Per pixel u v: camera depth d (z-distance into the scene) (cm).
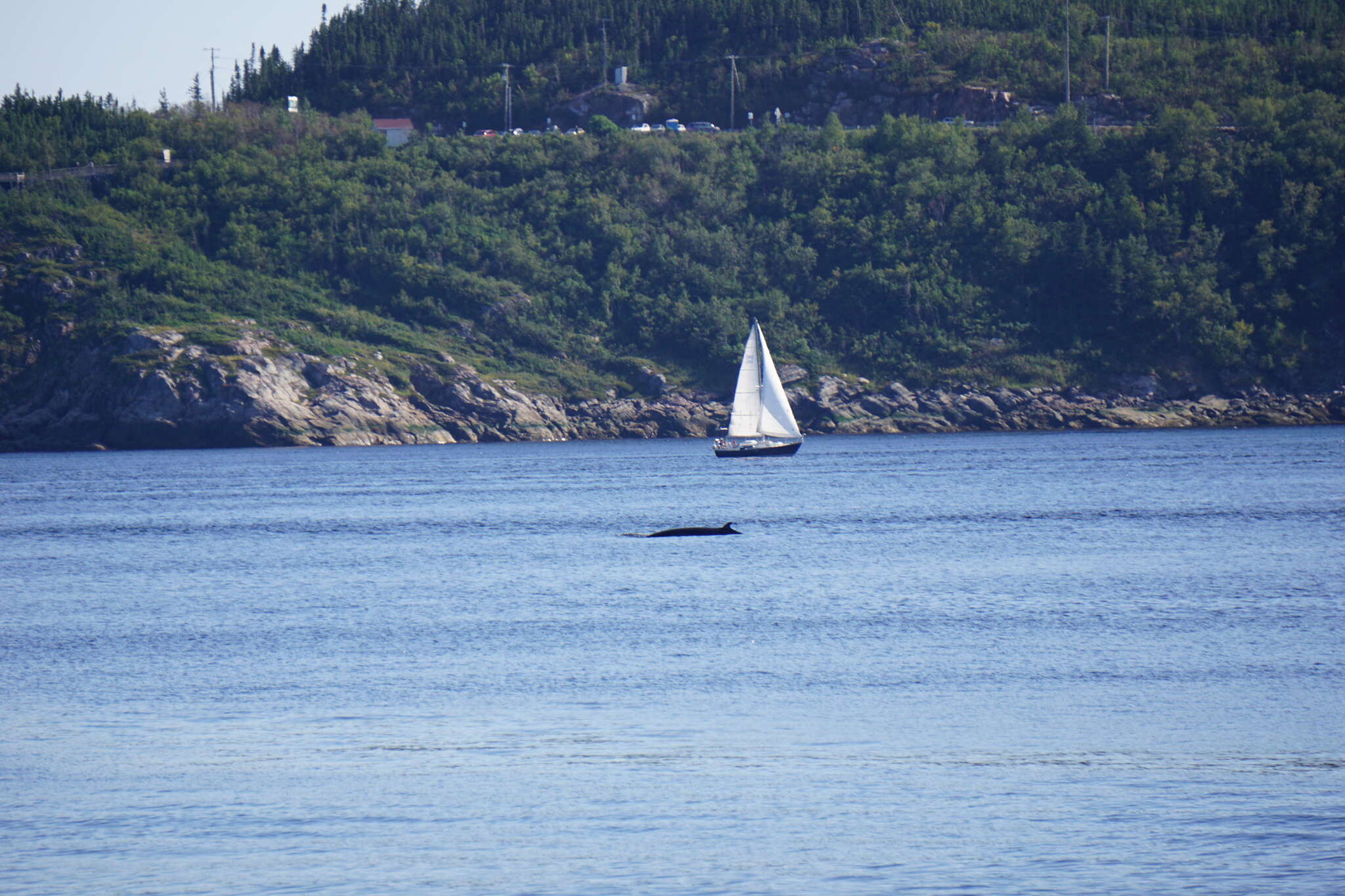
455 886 9556
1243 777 11562
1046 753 12375
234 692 15362
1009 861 9875
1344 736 12731
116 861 10031
